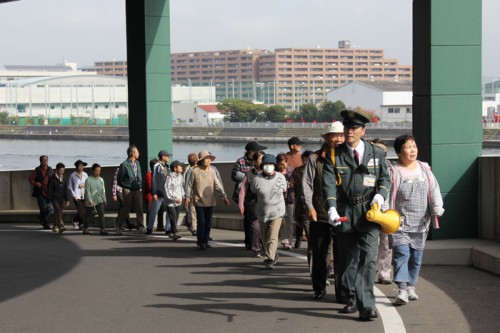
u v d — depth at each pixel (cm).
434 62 1396
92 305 1025
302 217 1265
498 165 1349
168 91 2295
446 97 1405
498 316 912
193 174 1561
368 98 19050
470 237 1416
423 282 1130
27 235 1941
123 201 1934
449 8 1396
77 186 2052
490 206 1377
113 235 1906
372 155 899
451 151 1408
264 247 1293
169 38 2294
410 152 984
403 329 854
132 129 2308
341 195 902
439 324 876
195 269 1305
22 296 1100
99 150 17462
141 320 929
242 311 961
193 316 941
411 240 984
